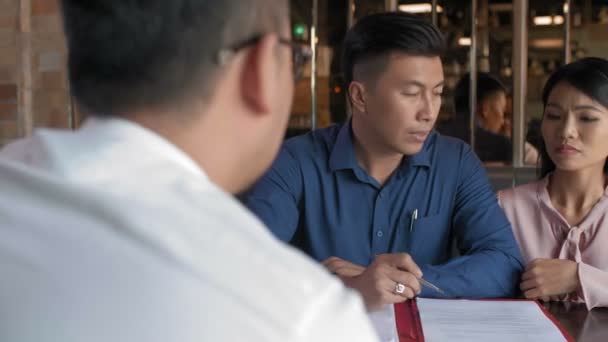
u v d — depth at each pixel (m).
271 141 0.45
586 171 1.44
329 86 3.24
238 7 0.39
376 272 1.12
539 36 3.21
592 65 1.38
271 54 0.41
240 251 0.34
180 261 0.33
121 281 0.32
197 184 0.37
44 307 0.32
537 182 1.56
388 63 1.28
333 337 0.34
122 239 0.33
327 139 1.48
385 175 1.45
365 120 1.36
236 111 0.41
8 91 2.39
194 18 0.38
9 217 0.35
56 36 2.37
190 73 0.39
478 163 1.52
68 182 0.35
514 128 3.12
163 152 0.38
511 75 3.16
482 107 3.14
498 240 1.38
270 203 1.40
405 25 1.27
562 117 1.41
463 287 1.25
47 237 0.34
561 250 1.44
